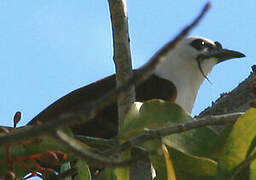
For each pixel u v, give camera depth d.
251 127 8.70
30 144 8.48
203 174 8.94
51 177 9.91
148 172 10.72
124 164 5.66
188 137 8.96
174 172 8.73
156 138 8.62
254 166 8.87
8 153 8.27
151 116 9.09
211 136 8.98
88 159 5.61
